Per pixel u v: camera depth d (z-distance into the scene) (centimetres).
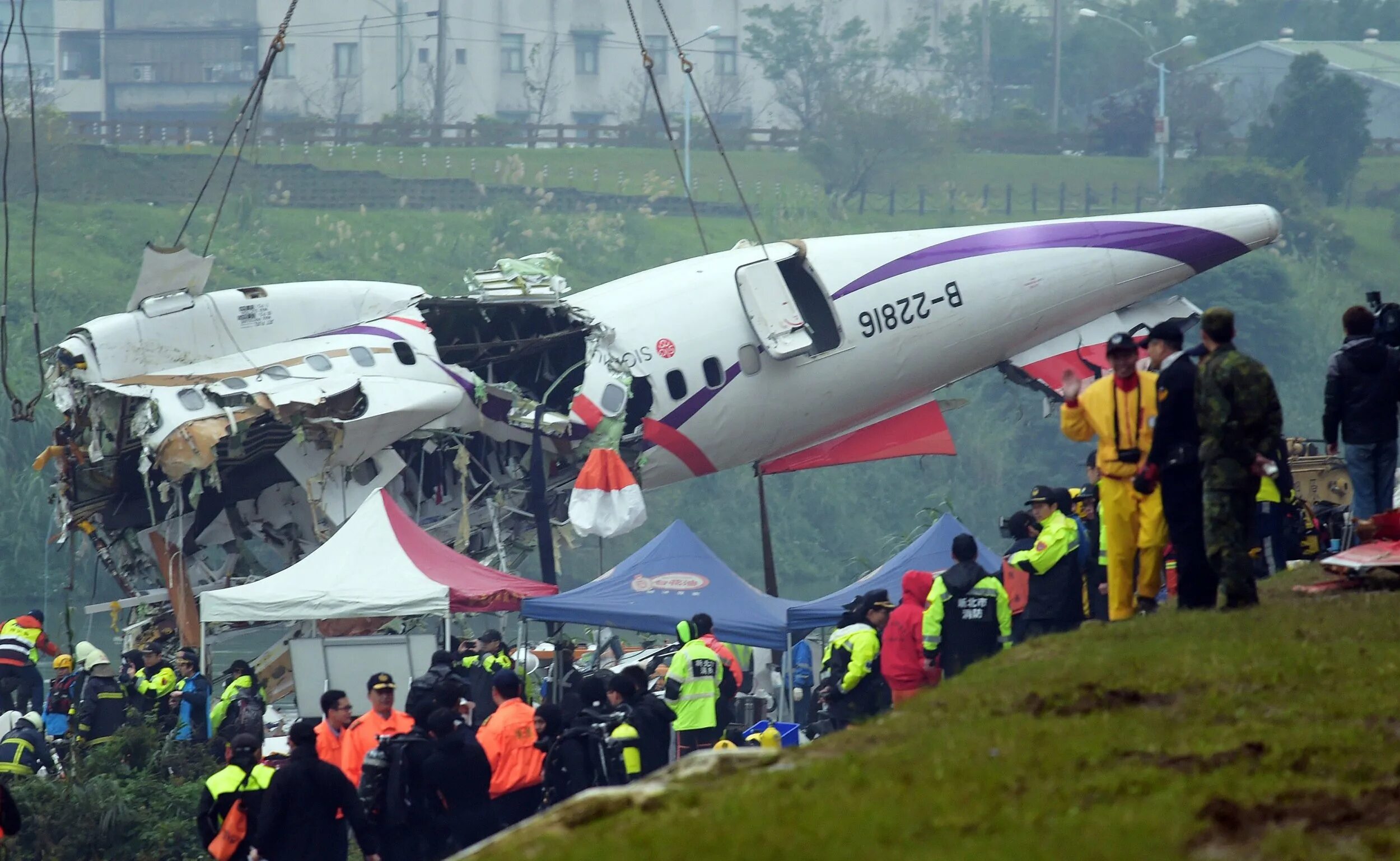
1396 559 4962
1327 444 5884
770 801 2656
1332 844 2361
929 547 8138
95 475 9150
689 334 9662
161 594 9081
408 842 5306
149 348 9031
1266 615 4347
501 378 10050
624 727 5303
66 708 8238
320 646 7594
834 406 9944
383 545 7850
